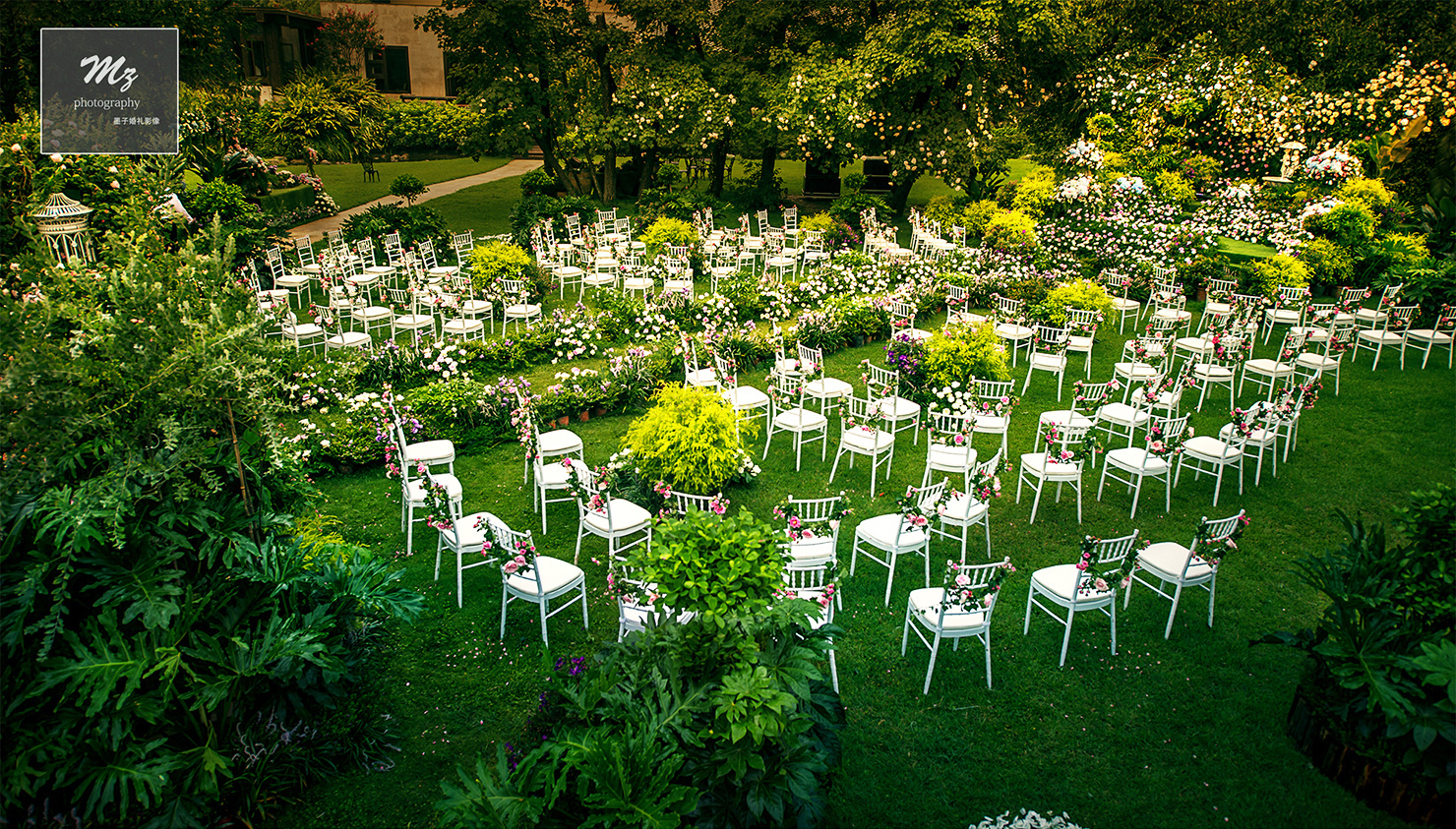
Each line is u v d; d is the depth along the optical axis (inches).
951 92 770.2
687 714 159.0
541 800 151.3
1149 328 446.9
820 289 547.8
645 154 916.0
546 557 259.6
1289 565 271.9
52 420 157.9
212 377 168.2
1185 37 915.4
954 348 379.6
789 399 349.4
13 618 151.6
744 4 853.2
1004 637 236.1
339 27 1259.8
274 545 186.9
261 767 172.2
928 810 179.5
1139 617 244.8
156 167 193.9
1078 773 189.3
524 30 787.4
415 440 318.7
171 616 168.2
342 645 194.5
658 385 391.2
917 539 247.0
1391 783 174.7
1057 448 303.4
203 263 182.2
